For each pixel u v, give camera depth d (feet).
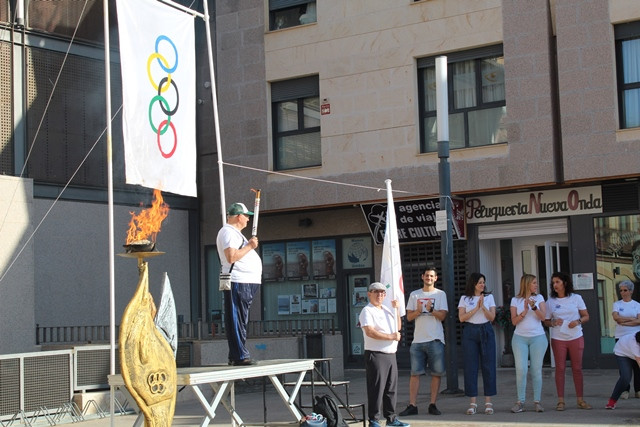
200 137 79.15
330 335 63.93
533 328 41.88
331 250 74.74
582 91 61.31
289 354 61.41
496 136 66.23
